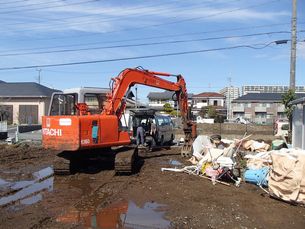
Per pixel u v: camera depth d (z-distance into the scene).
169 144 25.41
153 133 22.36
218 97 101.12
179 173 14.21
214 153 14.03
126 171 13.77
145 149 21.36
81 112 14.95
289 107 23.52
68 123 13.49
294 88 24.28
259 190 11.36
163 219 8.63
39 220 8.43
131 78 16.09
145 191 11.32
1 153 20.30
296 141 18.44
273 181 10.39
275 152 10.61
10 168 15.80
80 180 13.16
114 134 14.53
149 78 17.02
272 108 83.56
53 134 13.73
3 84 53.56
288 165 9.92
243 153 16.56
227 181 12.63
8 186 12.13
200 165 13.85
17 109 50.56
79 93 15.15
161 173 14.23
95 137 13.83
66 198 10.59
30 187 12.04
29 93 50.44
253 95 86.88
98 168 15.48
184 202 10.05
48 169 15.55
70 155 14.49
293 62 24.33
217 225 8.20
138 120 22.59
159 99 92.38
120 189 11.58
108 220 8.56
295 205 9.77
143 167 15.71
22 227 7.94
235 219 8.59
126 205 9.82
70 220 8.54
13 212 9.11
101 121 14.09
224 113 91.44
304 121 16.77
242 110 85.31
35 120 50.28
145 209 9.43
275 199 10.31
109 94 15.40
